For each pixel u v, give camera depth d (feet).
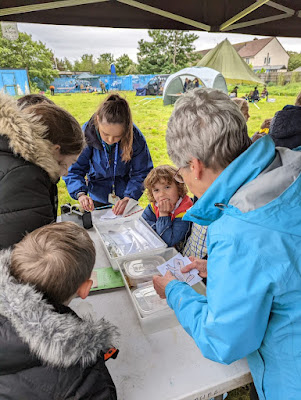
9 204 2.96
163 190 5.16
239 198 2.15
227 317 2.08
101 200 7.70
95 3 6.70
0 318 2.12
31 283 2.27
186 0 7.24
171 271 3.88
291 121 4.94
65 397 2.10
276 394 2.43
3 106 3.03
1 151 3.00
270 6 7.65
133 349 3.05
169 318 3.23
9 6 6.13
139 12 7.14
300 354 2.15
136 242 4.84
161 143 24.94
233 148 2.35
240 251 2.02
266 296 2.02
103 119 6.10
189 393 2.59
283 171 2.15
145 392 2.61
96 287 3.97
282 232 1.98
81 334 2.17
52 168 3.25
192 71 23.03
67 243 2.49
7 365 2.06
